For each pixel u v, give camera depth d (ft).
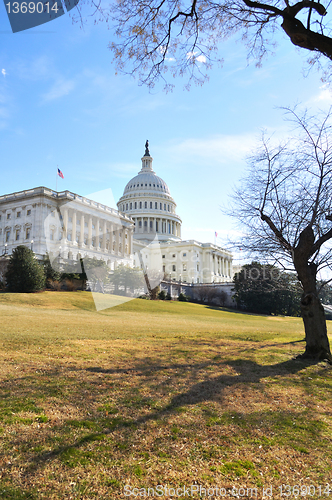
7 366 31.68
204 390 27.20
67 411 21.17
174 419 20.66
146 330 71.51
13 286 142.31
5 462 15.01
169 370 33.55
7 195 234.17
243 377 32.12
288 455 16.92
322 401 25.72
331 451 17.52
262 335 70.49
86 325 74.90
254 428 19.94
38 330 60.18
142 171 484.33
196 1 29.55
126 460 15.64
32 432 17.98
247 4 30.09
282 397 26.22
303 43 28.78
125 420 20.15
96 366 33.83
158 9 28.63
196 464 15.65
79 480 13.94
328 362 40.27
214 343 54.85
